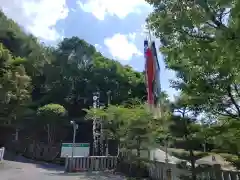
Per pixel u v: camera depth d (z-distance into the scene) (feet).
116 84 105.50
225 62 14.76
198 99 22.50
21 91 86.12
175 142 28.43
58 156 84.23
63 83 112.37
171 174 36.60
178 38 16.96
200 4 14.79
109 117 61.87
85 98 108.37
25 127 98.99
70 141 100.01
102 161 63.10
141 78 109.29
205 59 15.65
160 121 37.24
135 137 47.29
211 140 25.64
